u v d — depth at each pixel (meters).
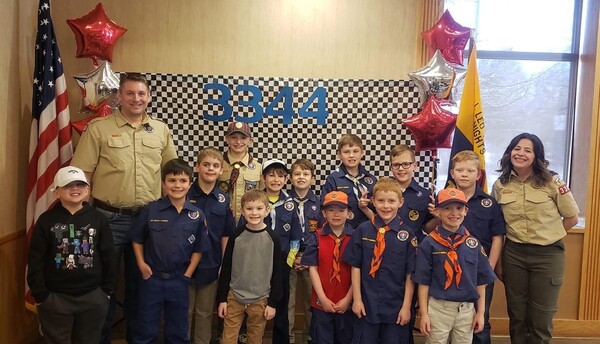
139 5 3.01
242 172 2.81
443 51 2.94
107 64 2.79
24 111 2.74
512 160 2.55
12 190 2.60
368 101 3.08
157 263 2.31
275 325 2.57
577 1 3.35
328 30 3.09
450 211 2.25
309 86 3.07
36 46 2.68
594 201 3.08
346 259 2.33
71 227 2.19
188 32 3.05
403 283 2.29
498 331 3.12
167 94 3.01
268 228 2.41
